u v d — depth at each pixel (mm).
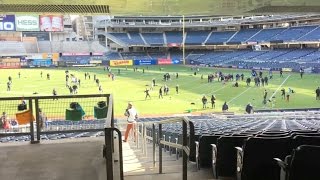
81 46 93125
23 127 11289
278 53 70500
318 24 72000
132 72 63531
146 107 33438
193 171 6930
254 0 9219
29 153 7988
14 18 87062
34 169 6816
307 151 3895
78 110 9578
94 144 8711
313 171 3936
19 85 48562
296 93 37438
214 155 6258
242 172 5098
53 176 6387
